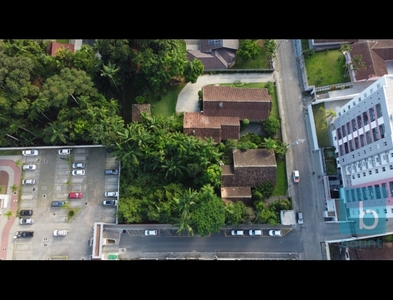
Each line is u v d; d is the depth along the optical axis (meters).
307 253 63.53
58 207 62.94
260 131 68.31
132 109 66.19
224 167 63.09
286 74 72.00
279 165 66.62
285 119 69.50
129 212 60.12
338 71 70.06
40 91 59.41
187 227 55.97
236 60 72.38
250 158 62.72
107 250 63.34
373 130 50.84
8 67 55.69
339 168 64.69
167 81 66.44
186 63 65.19
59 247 61.56
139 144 58.19
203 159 58.47
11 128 58.84
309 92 70.69
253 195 62.44
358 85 68.81
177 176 62.12
